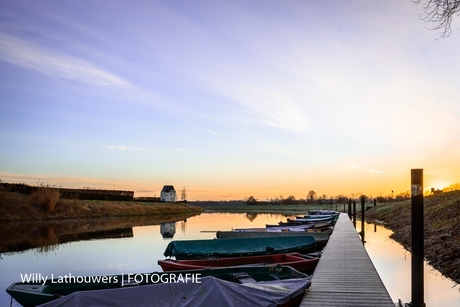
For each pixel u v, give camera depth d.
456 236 16.89
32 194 48.75
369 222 44.28
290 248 15.83
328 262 13.43
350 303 8.47
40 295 7.59
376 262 16.91
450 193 32.06
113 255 19.53
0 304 10.55
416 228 9.05
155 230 35.31
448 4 10.42
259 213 90.06
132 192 82.44
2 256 19.30
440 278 13.32
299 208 113.12
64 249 21.92
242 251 15.23
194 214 82.19
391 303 8.46
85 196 62.81
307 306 8.26
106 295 6.23
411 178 9.23
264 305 6.77
